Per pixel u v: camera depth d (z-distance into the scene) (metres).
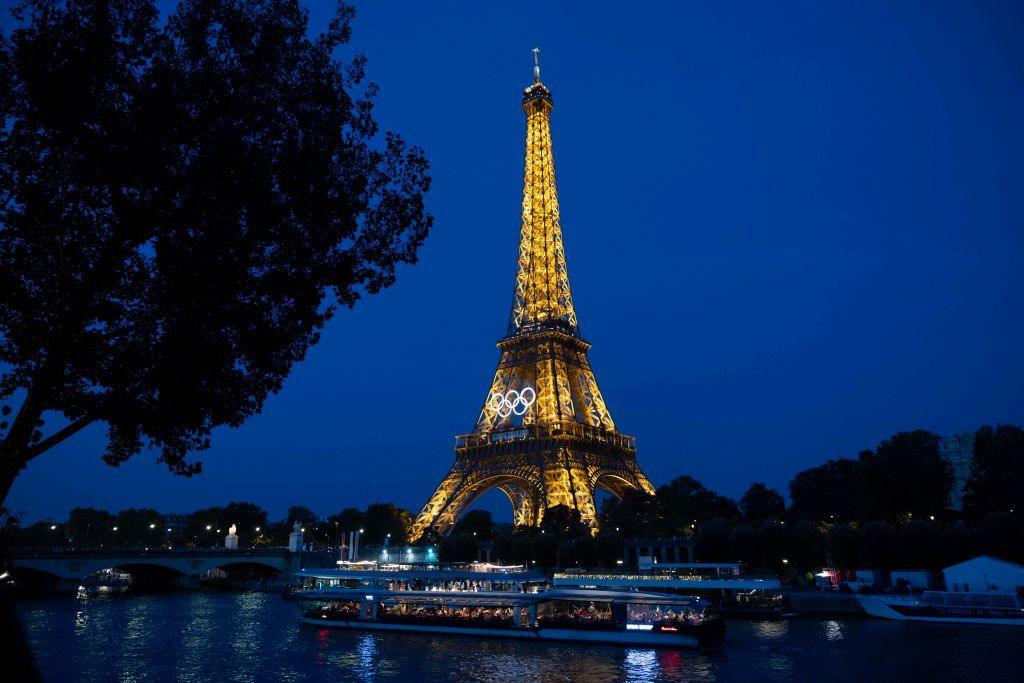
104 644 101.88
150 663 88.25
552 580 139.75
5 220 27.30
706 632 95.50
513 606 110.19
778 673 79.31
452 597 115.81
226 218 29.92
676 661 88.12
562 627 104.88
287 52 32.34
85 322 29.27
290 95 32.09
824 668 80.81
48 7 27.67
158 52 29.66
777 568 157.25
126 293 31.12
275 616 138.12
